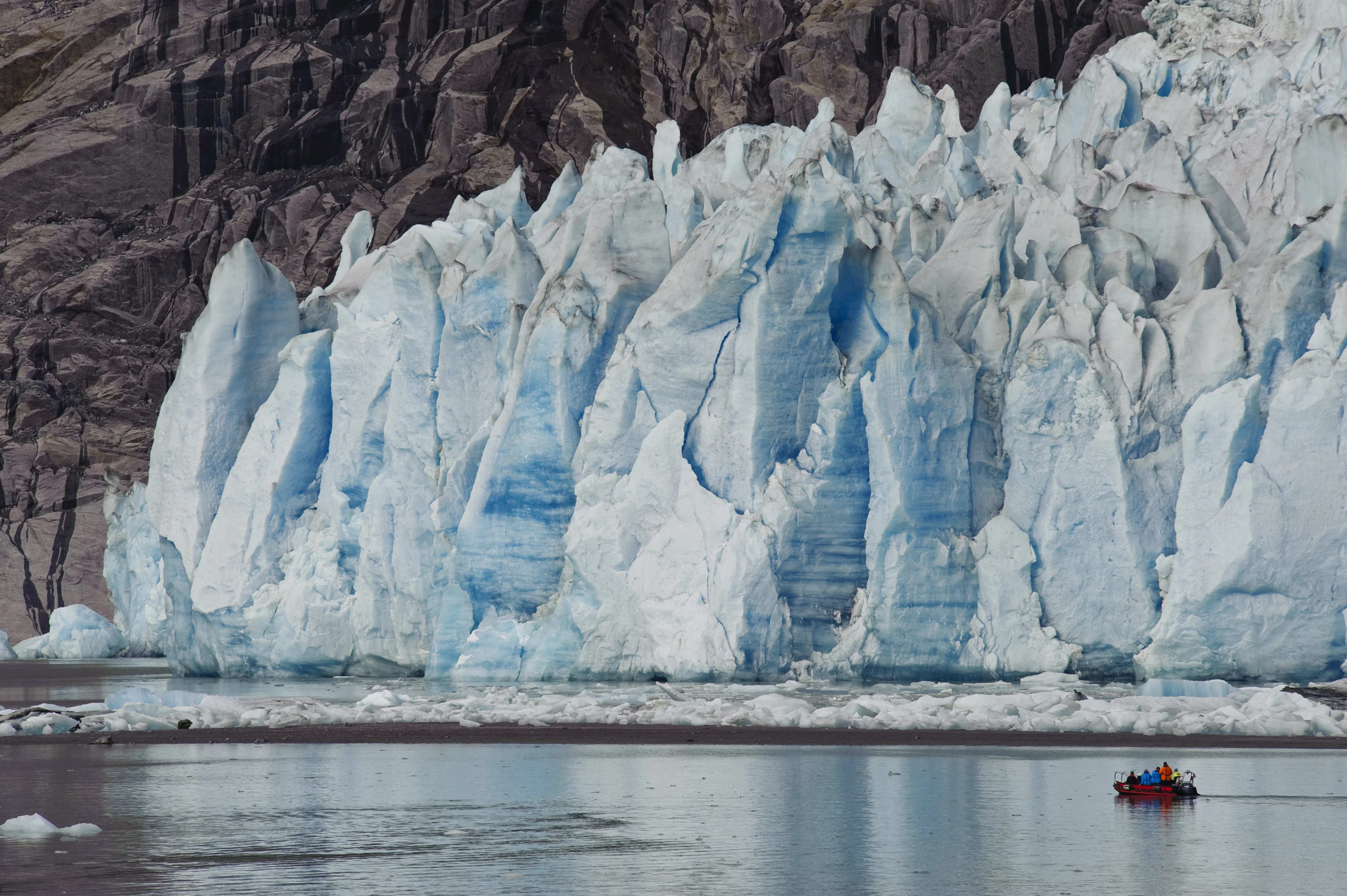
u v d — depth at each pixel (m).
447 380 87.44
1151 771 42.03
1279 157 91.25
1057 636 77.75
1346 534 73.62
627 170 96.31
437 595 85.44
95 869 31.50
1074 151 95.75
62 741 56.31
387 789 43.19
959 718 59.44
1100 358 78.50
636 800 41.12
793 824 37.00
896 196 92.25
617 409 79.31
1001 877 30.84
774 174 84.38
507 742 55.28
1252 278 80.62
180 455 92.50
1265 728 57.91
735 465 77.19
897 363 77.50
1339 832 36.38
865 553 77.50
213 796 41.66
